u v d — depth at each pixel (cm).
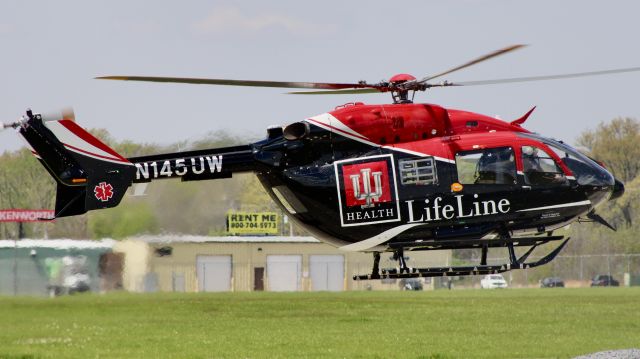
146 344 8712
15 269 12450
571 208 7212
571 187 7194
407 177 7050
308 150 7112
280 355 7850
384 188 7044
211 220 14812
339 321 11144
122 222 12988
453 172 7069
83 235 12912
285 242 16750
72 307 11762
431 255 17200
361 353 8000
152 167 7300
